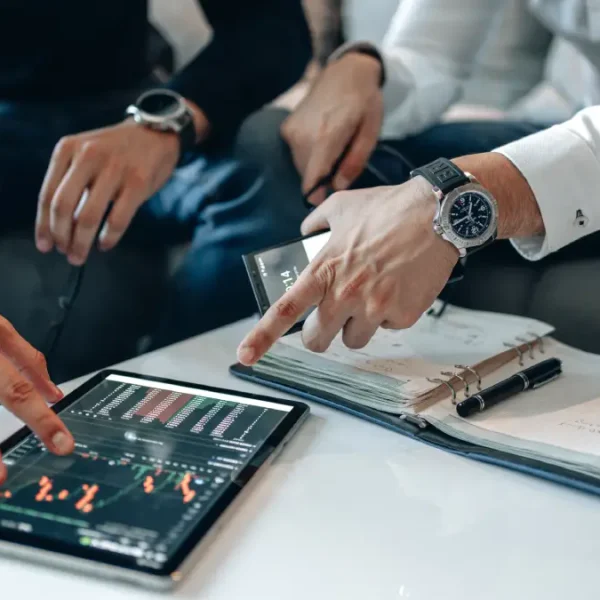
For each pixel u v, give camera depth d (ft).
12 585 1.32
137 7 4.12
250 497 1.58
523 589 1.31
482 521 1.50
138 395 1.94
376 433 1.85
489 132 3.46
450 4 3.86
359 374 1.96
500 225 2.09
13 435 1.73
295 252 2.16
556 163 2.14
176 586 1.32
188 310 3.35
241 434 1.75
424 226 1.94
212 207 3.35
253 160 3.32
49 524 1.41
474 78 4.53
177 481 1.55
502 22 4.41
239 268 3.17
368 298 1.90
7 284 3.54
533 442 1.68
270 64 3.65
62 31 3.86
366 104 3.02
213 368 2.23
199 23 5.95
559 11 3.36
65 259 3.66
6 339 1.84
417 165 3.24
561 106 5.03
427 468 1.69
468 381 1.97
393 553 1.41
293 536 1.46
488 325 2.32
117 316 3.54
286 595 1.30
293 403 1.91
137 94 4.14
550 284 2.79
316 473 1.68
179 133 3.09
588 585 1.32
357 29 6.20
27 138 3.64
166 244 3.76
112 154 2.84
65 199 2.69
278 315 1.85
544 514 1.53
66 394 2.02
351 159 2.94
